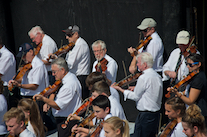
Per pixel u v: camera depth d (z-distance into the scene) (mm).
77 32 21609
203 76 14766
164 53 20797
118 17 22734
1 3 25406
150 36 19672
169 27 21016
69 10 24125
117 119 10992
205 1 21656
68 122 15500
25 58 18703
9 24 26141
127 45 22875
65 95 15547
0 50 21406
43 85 18938
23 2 25453
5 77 21516
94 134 12305
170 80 19609
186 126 11711
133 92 15781
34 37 22672
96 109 12125
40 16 25219
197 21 21938
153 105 15391
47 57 22609
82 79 21766
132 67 19547
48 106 17141
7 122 11953
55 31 25016
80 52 21438
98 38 23609
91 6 23344
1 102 16359
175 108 12992
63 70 15852
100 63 18391
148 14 21750
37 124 13523
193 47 17516
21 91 19219
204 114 14508
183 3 20719
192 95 14594
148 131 15680
